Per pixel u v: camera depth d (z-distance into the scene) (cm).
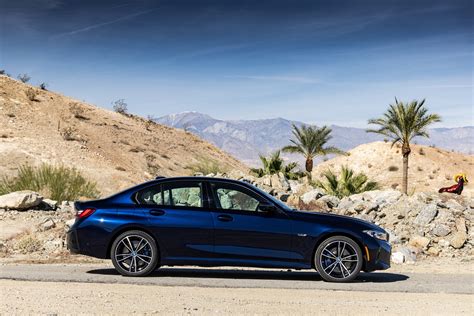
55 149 6069
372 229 932
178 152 8438
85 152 6412
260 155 2991
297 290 830
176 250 924
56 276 910
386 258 935
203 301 715
